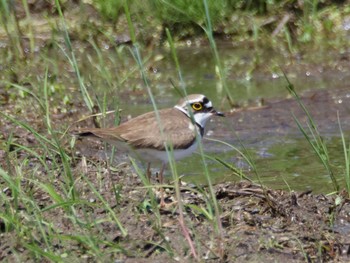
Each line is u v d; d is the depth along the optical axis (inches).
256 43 776.9
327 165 486.9
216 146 589.3
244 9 823.1
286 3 819.4
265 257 397.1
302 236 417.1
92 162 502.6
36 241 397.7
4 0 743.7
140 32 807.1
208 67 752.3
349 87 689.0
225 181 504.7
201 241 404.8
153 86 708.0
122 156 558.6
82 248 394.3
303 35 789.2
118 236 405.7
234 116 641.6
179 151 459.2
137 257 392.2
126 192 456.8
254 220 429.1
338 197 458.6
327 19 813.2
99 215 426.9
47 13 823.7
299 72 727.1
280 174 530.0
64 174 461.1
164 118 461.4
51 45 775.1
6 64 733.3
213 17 814.5
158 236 407.5
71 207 411.5
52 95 657.0
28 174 475.5
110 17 820.0
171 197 455.5
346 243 414.3
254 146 587.2
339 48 769.6
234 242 405.7
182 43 804.0
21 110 618.8
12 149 532.1
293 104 660.1
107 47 794.8
